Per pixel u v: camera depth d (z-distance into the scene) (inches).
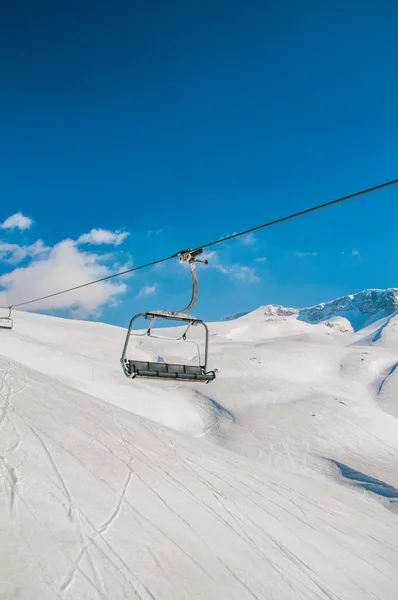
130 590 269.7
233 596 304.5
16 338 1807.3
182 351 3095.5
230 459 778.2
